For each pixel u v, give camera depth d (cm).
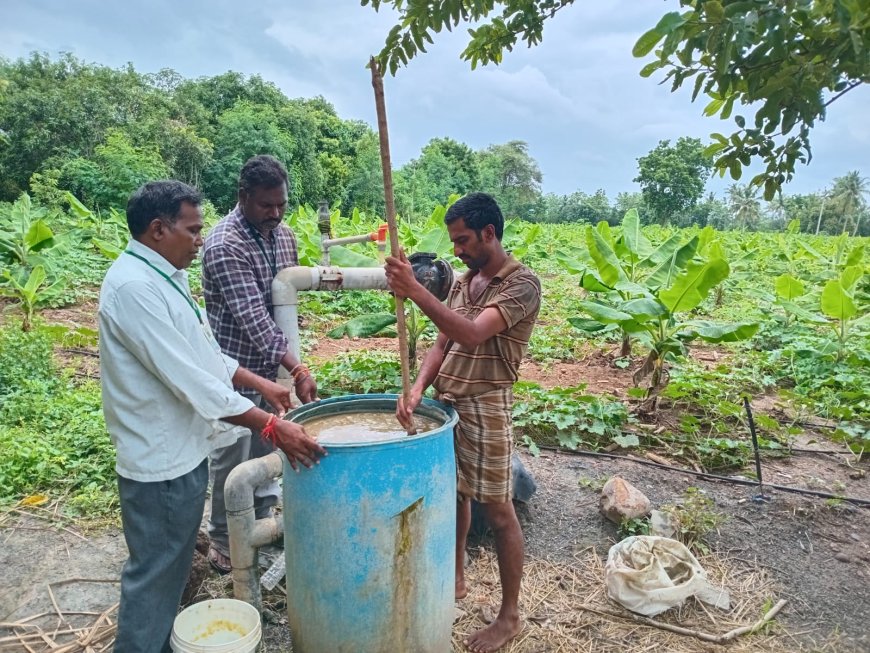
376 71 200
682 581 303
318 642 224
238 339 308
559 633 281
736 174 242
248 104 3975
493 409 257
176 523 225
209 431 236
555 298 1162
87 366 673
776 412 588
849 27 173
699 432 521
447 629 240
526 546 347
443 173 5406
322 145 4847
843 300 692
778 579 324
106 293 210
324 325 926
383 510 210
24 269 936
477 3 302
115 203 2403
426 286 288
